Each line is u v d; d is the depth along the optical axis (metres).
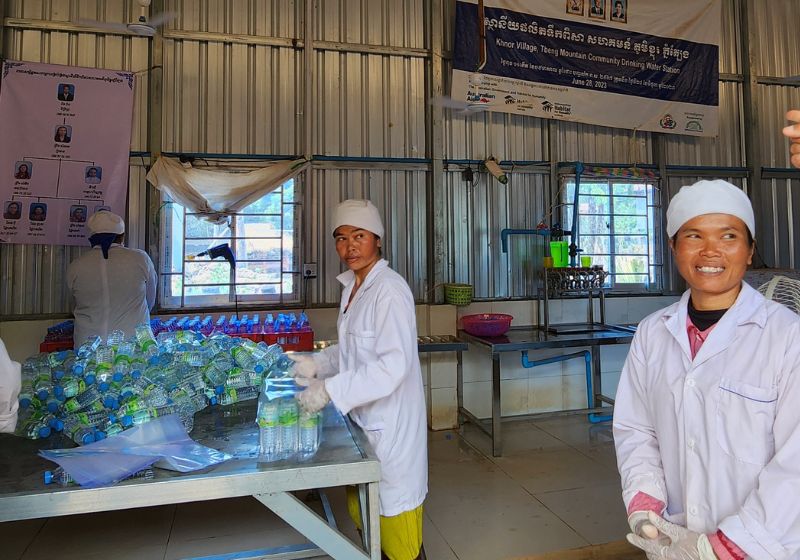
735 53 4.71
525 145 4.29
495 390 3.42
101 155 3.55
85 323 2.90
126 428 1.51
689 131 4.50
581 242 4.39
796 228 4.77
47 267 3.52
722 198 1.05
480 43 3.75
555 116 4.18
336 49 3.90
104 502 1.18
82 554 2.27
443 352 3.98
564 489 2.92
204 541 2.37
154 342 2.20
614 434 1.31
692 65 4.50
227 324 3.18
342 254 1.82
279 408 1.43
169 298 3.71
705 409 1.06
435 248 4.04
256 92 3.79
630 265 4.50
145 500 1.20
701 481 1.06
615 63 4.32
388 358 1.55
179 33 3.65
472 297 4.12
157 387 1.70
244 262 3.82
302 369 1.65
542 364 4.04
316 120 3.89
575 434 3.86
